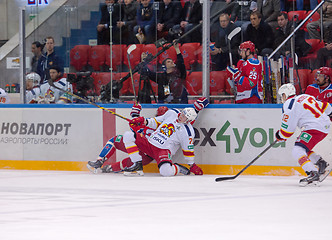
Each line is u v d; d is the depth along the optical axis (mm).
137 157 21594
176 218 12898
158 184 19203
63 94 25734
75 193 17234
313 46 25797
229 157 21906
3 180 20609
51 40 25969
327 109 19750
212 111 22078
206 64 22312
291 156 21078
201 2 22578
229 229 11602
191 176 21453
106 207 14555
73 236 10914
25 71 25141
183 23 25297
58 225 12086
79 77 25844
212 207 14477
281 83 25016
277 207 14438
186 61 24953
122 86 25469
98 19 25969
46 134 23984
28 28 26078
